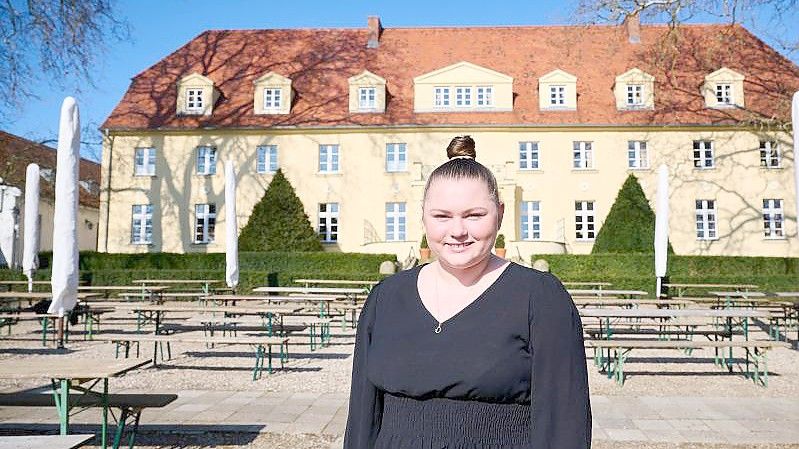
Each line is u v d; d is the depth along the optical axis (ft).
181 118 112.47
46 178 137.39
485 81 111.04
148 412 23.13
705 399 25.98
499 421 6.31
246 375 31.37
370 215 108.27
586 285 78.48
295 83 118.21
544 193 107.24
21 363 17.94
